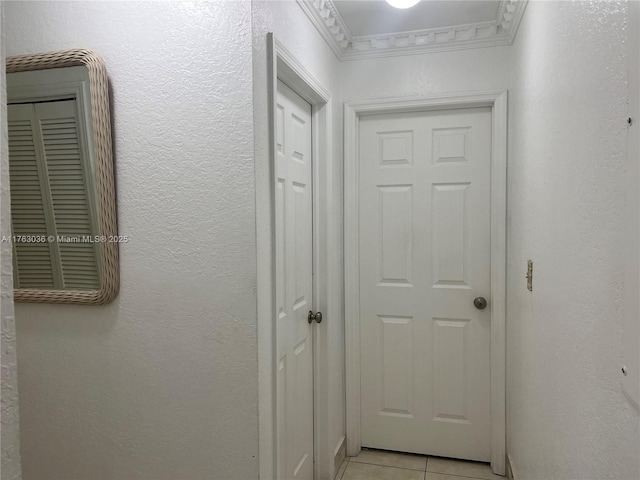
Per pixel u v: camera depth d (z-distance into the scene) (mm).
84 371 1568
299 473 2010
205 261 1435
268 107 1497
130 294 1506
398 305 2523
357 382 2555
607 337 838
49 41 1545
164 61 1439
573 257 1072
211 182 1417
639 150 677
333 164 2312
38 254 1579
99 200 1479
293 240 1940
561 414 1178
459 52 2318
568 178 1124
